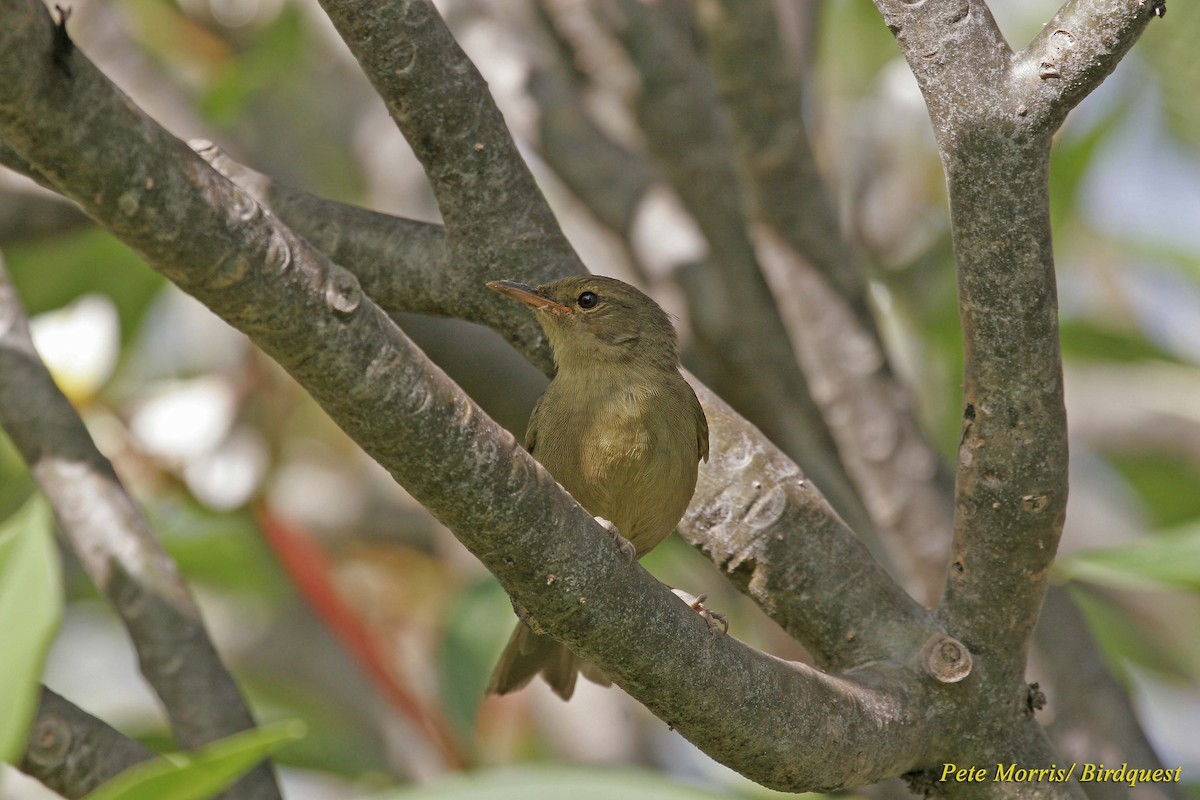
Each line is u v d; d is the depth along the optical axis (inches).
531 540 226.1
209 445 432.1
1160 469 585.0
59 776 291.9
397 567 562.3
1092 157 545.0
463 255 322.0
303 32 556.1
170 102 493.4
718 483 308.2
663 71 433.4
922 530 412.5
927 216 557.3
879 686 273.1
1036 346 253.3
